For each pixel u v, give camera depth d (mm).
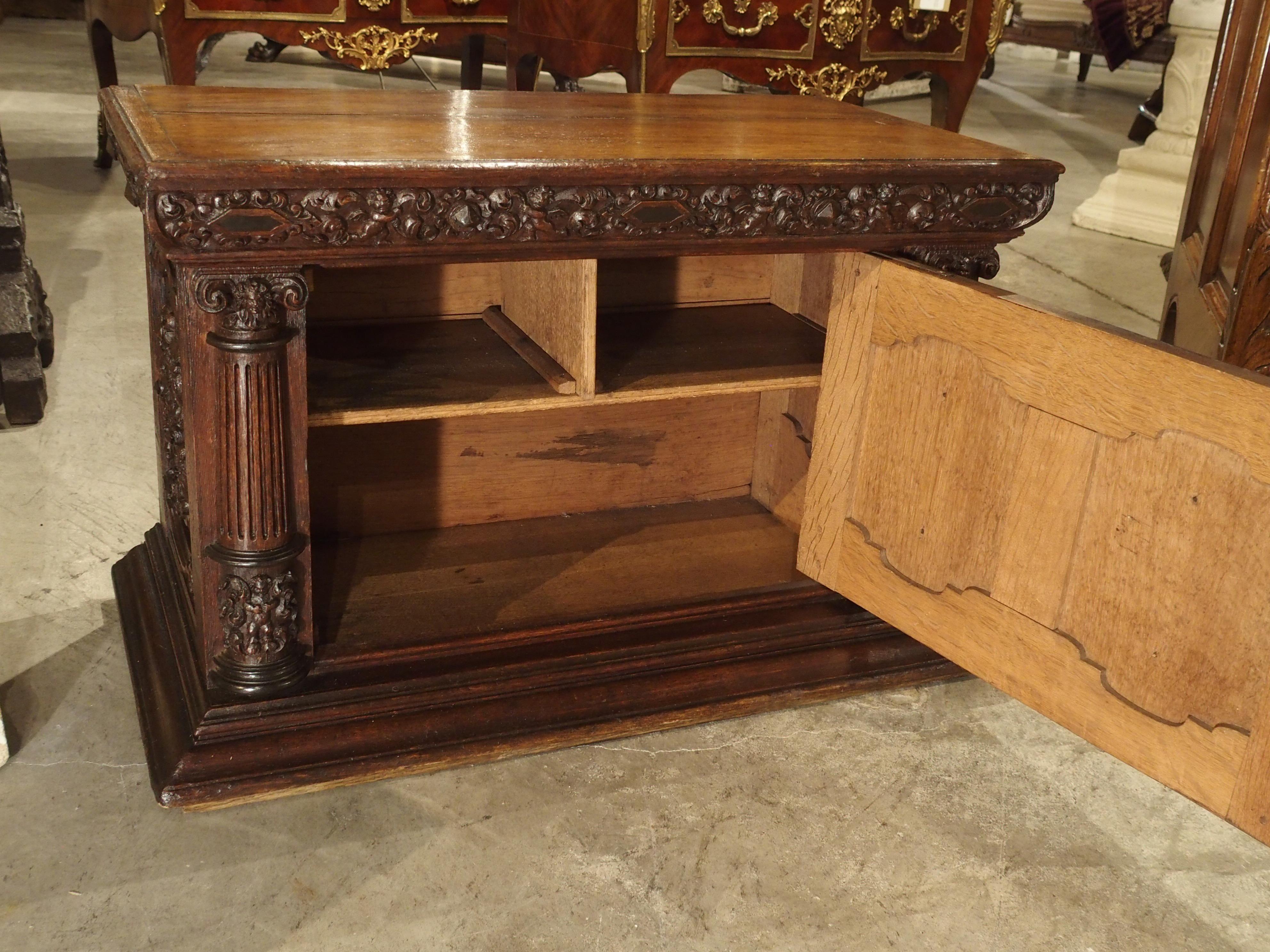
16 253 2488
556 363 1703
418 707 1597
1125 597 1349
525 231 1415
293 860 1422
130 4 3584
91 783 1536
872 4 3439
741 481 2283
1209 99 3174
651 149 1557
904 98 7785
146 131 1433
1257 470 1188
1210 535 1243
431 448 2023
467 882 1400
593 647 1711
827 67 3439
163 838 1446
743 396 2217
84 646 1835
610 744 1669
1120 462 1322
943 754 1695
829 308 1984
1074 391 1360
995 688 1872
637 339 1899
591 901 1380
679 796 1570
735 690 1739
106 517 2238
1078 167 5898
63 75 6484
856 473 1721
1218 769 1279
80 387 2793
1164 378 1260
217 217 1265
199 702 1527
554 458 2115
